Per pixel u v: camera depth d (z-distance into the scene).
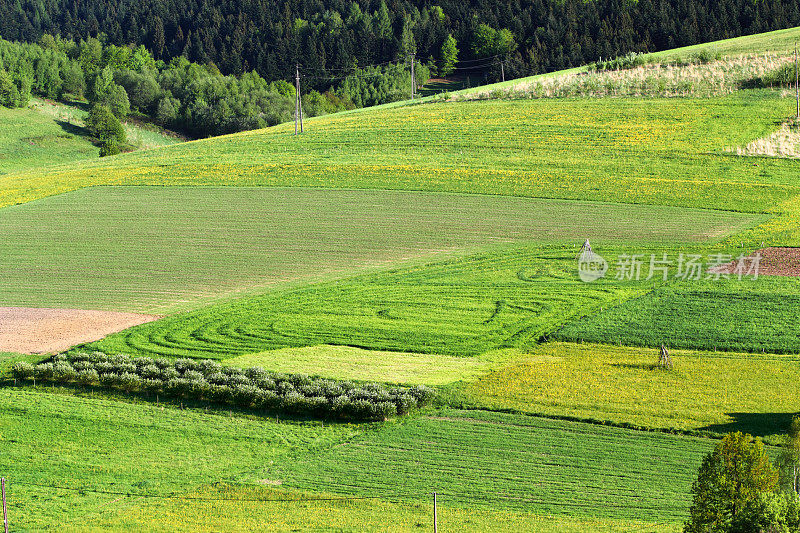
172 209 80.69
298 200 81.62
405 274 63.12
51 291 62.28
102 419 42.25
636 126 98.31
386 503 33.69
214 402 44.47
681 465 36.28
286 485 35.44
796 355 47.34
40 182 92.06
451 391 44.28
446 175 86.12
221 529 31.80
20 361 49.47
